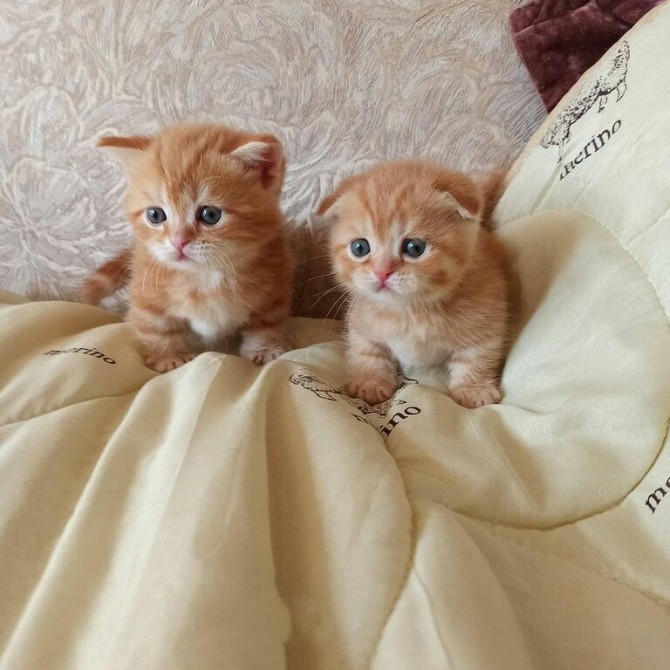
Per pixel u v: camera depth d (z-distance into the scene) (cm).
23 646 16
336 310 37
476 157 34
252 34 34
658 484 18
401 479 19
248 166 30
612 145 25
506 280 29
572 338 24
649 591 17
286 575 17
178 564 16
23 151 37
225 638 14
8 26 35
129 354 28
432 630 15
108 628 16
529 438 21
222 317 32
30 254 39
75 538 18
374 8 33
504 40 33
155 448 21
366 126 35
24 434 21
